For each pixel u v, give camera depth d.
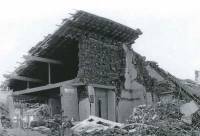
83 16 27.48
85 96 27.95
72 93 28.08
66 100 27.67
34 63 31.11
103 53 30.00
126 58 31.56
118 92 30.36
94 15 27.88
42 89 30.11
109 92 29.95
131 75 31.45
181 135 21.02
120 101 30.27
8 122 22.80
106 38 30.56
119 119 29.80
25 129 21.50
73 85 28.17
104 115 29.47
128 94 31.05
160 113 24.12
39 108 25.45
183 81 35.84
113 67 30.56
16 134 19.84
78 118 27.98
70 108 27.72
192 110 24.48
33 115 23.83
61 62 31.23
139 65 32.25
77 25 28.14
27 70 32.00
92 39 29.33
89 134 21.66
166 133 21.02
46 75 33.47
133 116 24.61
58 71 33.31
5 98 24.22
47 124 23.09
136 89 31.33
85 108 27.80
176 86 31.91
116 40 31.41
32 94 33.59
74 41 29.48
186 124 23.59
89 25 28.55
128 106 30.83
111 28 29.86
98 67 29.31
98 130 21.92
